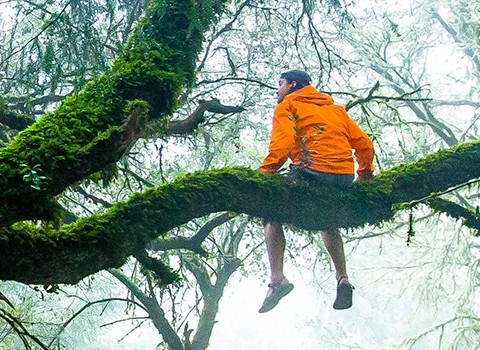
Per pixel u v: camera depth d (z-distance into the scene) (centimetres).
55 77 551
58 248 395
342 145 573
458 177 613
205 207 485
